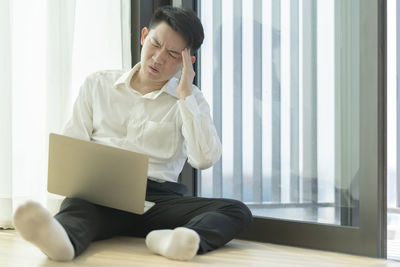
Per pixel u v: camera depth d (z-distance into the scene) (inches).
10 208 96.9
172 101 90.8
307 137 92.8
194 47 87.0
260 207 99.2
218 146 86.7
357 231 84.7
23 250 76.4
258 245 89.4
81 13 107.7
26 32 100.4
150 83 89.8
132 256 71.8
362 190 84.5
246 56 101.6
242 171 102.1
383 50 84.7
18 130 99.5
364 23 84.6
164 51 84.6
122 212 83.2
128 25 109.8
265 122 98.7
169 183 89.3
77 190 77.4
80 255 71.5
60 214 74.0
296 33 94.2
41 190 101.1
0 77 96.6
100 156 73.3
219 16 106.2
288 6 95.3
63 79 102.0
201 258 72.5
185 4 109.3
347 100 87.8
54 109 101.2
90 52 108.0
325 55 90.4
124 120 89.0
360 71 85.0
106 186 75.7
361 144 84.8
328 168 90.1
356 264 75.5
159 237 73.1
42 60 102.0
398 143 174.9
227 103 104.7
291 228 91.4
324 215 90.5
